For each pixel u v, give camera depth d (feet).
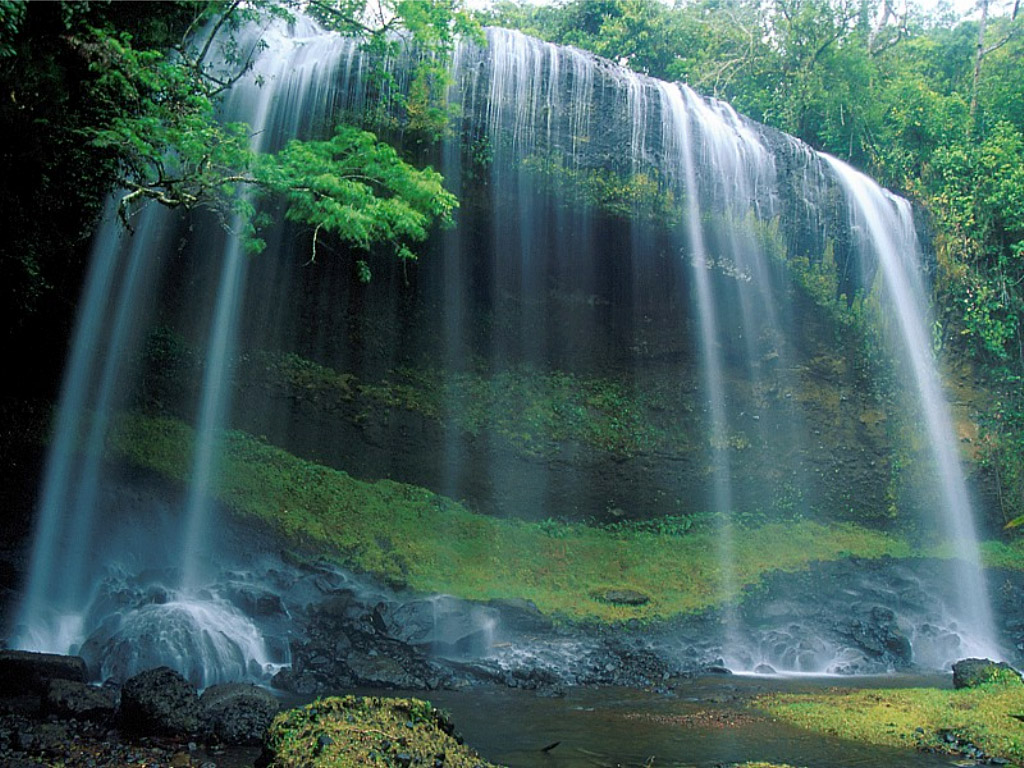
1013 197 63.26
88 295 47.24
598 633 40.01
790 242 60.75
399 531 47.21
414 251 56.95
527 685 31.78
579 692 31.19
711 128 57.98
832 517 60.49
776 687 33.60
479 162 53.62
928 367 63.21
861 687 34.14
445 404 57.21
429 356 58.39
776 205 60.13
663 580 48.19
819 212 61.36
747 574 49.44
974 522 60.44
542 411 59.06
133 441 45.68
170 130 29.32
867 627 44.14
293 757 15.49
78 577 39.50
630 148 55.42
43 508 41.39
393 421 55.47
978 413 62.80
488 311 59.77
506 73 53.78
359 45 47.80
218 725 21.52
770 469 60.90
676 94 57.57
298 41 53.98
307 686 29.71
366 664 31.73
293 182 32.01
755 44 78.95
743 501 59.82
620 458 58.65
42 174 30.66
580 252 58.59
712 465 60.23
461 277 58.49
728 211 58.13
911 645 43.57
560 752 22.27
